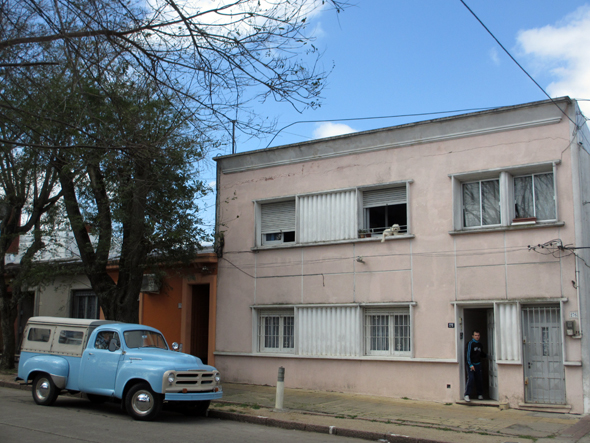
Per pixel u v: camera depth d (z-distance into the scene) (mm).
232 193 18125
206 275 18234
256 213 17547
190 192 15758
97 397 13023
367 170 15695
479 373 13344
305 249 16438
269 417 11516
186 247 16375
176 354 11773
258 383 16609
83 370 12000
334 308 15672
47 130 11062
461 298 13797
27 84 9500
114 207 14945
